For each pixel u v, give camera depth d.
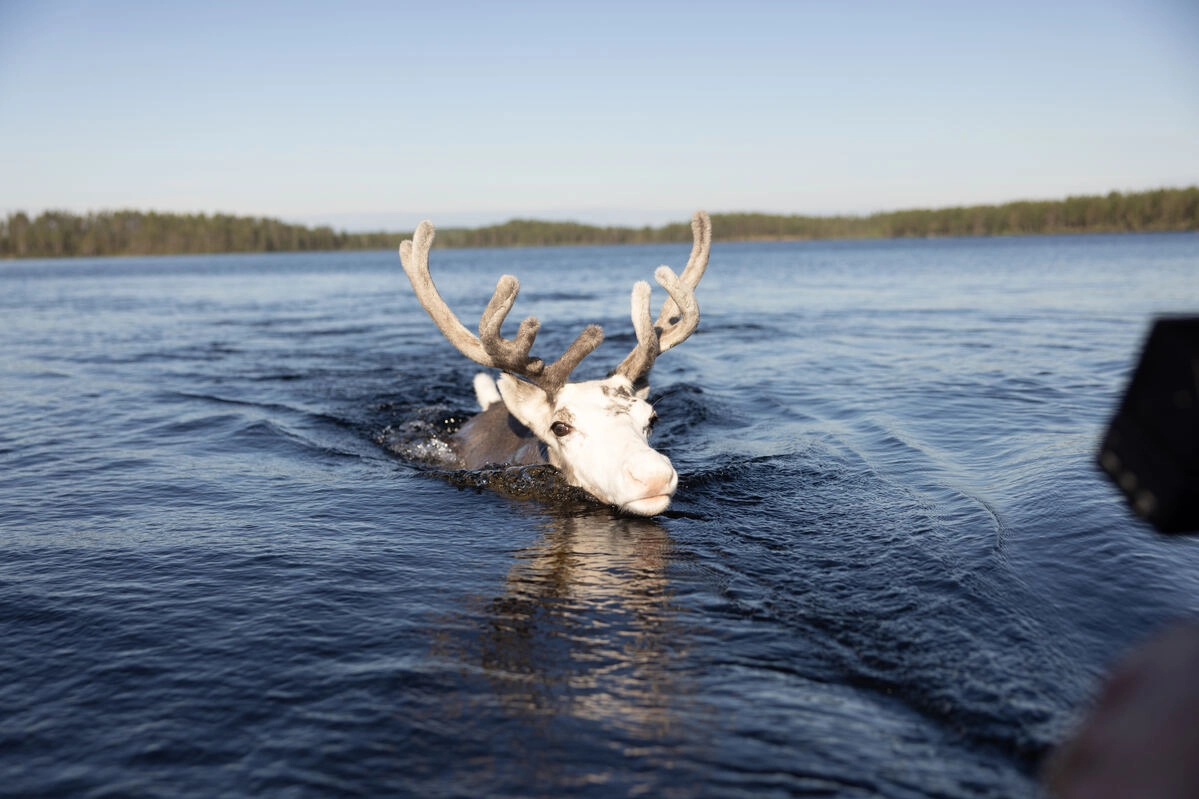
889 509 4.62
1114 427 0.90
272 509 5.06
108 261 143.62
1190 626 0.94
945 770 2.17
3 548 4.29
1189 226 139.25
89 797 2.17
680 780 2.16
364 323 20.52
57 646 3.11
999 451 5.95
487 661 2.93
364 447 6.95
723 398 8.80
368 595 3.61
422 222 5.79
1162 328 0.83
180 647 3.09
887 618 3.13
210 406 8.76
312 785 2.20
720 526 4.52
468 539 4.45
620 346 13.62
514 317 20.48
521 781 2.18
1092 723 0.94
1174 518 0.80
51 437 7.22
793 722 2.45
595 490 5.10
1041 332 14.31
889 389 8.91
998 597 3.25
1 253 178.00
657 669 2.83
